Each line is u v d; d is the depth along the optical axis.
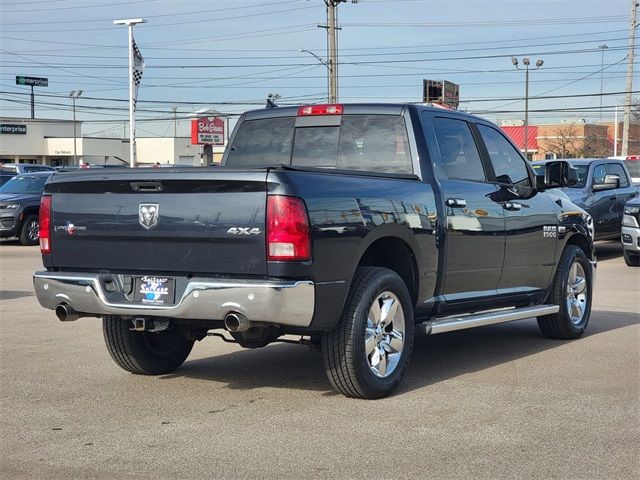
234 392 6.66
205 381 7.05
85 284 6.25
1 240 25.25
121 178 6.06
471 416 5.92
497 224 7.66
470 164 7.64
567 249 8.88
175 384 6.95
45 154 88.81
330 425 5.72
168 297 5.99
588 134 86.31
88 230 6.28
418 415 5.95
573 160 18.75
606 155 83.50
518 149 8.47
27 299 12.20
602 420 5.82
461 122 7.68
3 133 85.88
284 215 5.57
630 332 9.31
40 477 4.77
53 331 9.46
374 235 6.21
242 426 5.72
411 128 7.14
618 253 19.42
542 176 8.59
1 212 22.88
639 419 5.86
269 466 4.91
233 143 8.05
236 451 5.19
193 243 5.86
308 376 7.22
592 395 6.50
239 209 5.68
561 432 5.55
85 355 8.12
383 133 7.27
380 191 6.39
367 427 5.66
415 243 6.65
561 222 8.66
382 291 6.25
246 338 6.15
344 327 6.09
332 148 7.50
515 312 7.82
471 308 7.61
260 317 5.62
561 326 8.73
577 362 7.74
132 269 6.15
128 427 5.73
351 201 6.06
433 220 6.87
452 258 7.12
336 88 43.97
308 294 5.65
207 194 5.80
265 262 5.62
